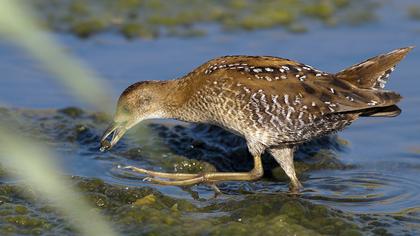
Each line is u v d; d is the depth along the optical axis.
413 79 14.68
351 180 10.68
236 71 9.55
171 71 15.05
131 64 15.42
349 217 8.83
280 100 9.15
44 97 14.12
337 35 17.42
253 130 9.65
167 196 9.44
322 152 11.82
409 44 16.52
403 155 11.77
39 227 8.27
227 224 8.31
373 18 18.72
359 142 12.40
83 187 9.72
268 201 9.14
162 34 17.45
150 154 11.74
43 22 17.75
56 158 11.14
